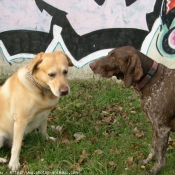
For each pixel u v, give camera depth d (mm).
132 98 4664
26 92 3725
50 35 5023
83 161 3842
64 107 4492
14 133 3771
